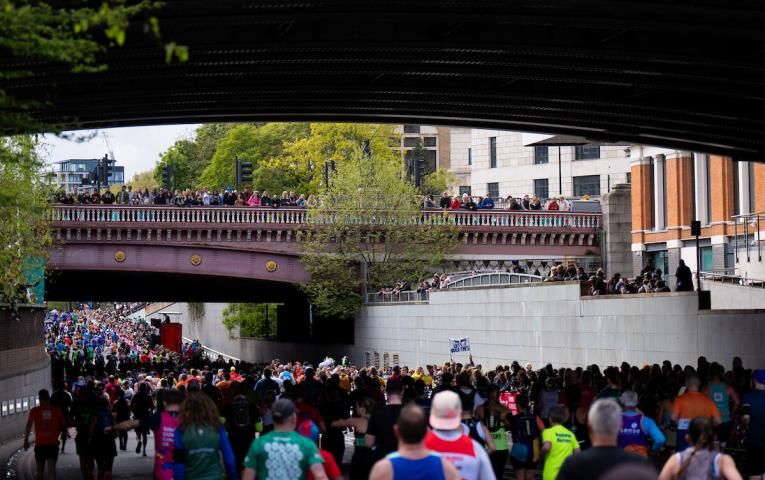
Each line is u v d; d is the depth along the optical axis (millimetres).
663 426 24375
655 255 82375
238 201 80875
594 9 28359
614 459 11719
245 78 38531
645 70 35188
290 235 80188
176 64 33281
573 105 42719
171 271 75812
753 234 68062
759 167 67188
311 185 112250
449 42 31922
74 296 97688
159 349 99625
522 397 22625
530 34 32375
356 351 85250
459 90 39750
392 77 39219
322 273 81125
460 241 84938
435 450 13031
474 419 19562
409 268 83188
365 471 19359
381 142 113250
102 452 26016
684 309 48344
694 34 32062
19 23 15953
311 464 13781
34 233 52812
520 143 129125
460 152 175750
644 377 32812
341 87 39125
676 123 45656
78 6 24703
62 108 39156
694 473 14750
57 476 31922
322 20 29078
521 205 89250
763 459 21234
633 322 52219
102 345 104500
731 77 35844
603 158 123562
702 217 76125
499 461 22625
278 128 136875
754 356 43438
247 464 13812
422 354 74812
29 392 50594
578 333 56906
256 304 115125
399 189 82750
